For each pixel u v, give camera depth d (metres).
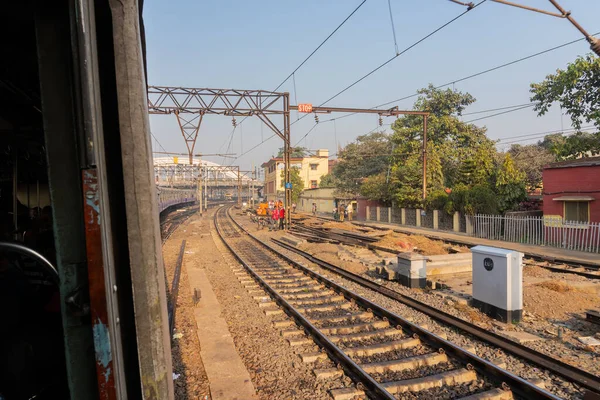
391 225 29.94
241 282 10.52
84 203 1.27
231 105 21.56
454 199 23.88
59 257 1.32
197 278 11.09
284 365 5.39
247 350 5.97
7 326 2.24
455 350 5.36
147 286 1.51
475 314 7.27
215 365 5.35
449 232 23.91
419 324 6.71
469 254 12.01
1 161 3.06
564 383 4.58
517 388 4.45
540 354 5.18
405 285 9.62
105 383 1.29
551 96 19.27
